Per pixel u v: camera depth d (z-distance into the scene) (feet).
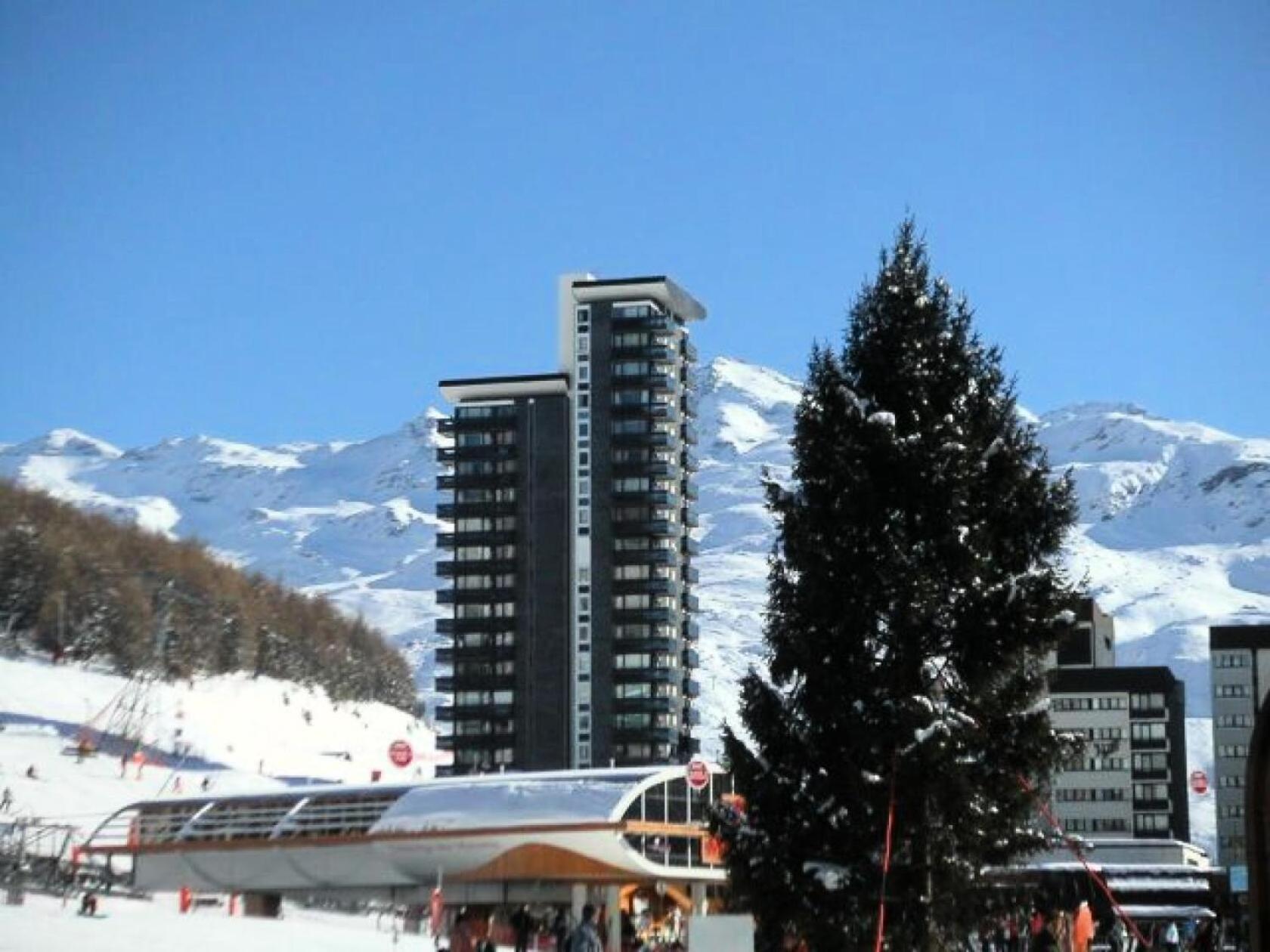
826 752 148.77
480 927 240.12
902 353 157.79
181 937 245.24
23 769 637.71
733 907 151.64
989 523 155.22
